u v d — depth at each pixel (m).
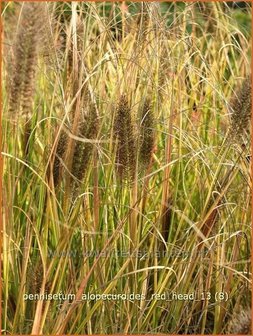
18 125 1.92
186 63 2.29
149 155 1.92
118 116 1.85
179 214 2.04
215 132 2.24
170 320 2.11
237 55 2.72
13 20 1.78
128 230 2.00
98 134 1.87
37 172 2.00
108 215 2.08
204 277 2.21
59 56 2.09
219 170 2.07
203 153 2.21
